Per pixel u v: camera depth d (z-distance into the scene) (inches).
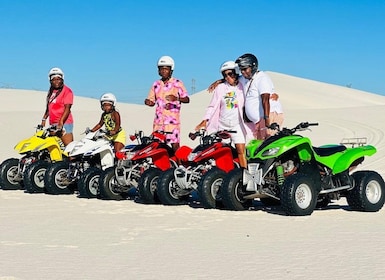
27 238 306.8
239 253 269.3
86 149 486.9
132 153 458.9
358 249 275.9
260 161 384.5
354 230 326.6
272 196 386.6
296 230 327.0
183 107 2306.8
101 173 470.6
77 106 2593.5
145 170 447.8
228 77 438.0
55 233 321.1
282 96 3270.2
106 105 501.0
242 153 427.2
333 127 1250.0
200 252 271.9
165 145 460.1
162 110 472.4
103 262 253.1
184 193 430.3
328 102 3312.0
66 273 234.8
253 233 318.3
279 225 343.3
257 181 377.7
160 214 389.7
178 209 410.9
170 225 346.0
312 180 380.2
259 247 281.9
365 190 396.5
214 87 451.2
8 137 1249.4
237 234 315.9
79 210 411.2
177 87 475.2
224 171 410.6
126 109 2086.6
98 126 513.0
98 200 467.5
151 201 442.0
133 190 530.0
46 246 286.5
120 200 467.5
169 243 293.0
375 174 404.2
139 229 333.1
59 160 528.1
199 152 418.0
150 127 1450.5
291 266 244.4
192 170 421.4
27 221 362.6
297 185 372.2
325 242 292.8
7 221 362.6
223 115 436.1
